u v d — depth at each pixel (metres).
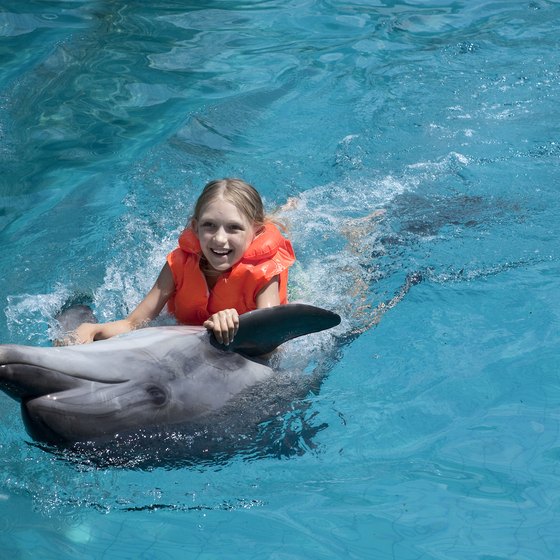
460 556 6.80
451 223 11.56
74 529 7.18
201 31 17.38
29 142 13.66
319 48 16.66
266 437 7.97
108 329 8.73
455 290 10.28
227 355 8.02
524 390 8.73
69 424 7.14
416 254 10.92
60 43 16.56
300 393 8.53
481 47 16.52
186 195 12.17
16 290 10.17
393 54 16.33
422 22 17.69
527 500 7.38
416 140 13.60
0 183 12.69
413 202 12.06
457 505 7.34
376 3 18.58
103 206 11.97
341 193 12.26
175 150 13.30
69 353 7.30
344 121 14.12
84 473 7.45
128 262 10.70
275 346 8.22
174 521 7.28
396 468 7.81
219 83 15.41
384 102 14.67
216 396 7.81
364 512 7.32
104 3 18.42
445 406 8.55
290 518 7.29
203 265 9.02
